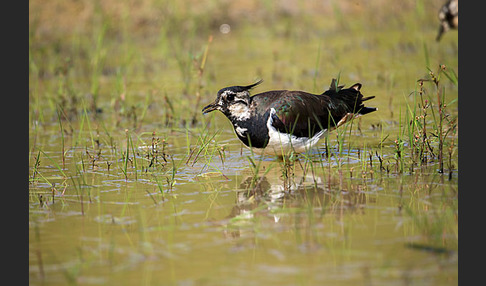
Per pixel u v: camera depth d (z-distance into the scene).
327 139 14.45
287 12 28.44
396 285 8.43
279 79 19.89
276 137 13.39
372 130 15.47
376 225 10.22
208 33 26.38
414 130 14.30
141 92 19.27
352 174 12.60
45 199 11.70
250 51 23.88
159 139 15.05
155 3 27.75
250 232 10.13
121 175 12.98
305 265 9.02
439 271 8.76
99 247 9.74
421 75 19.64
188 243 9.80
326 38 25.34
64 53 23.45
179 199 11.60
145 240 9.93
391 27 26.59
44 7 27.39
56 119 17.31
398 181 12.14
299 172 12.90
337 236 9.86
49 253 9.59
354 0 29.20
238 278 8.72
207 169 13.23
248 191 11.95
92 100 18.41
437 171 12.60
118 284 8.66
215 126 16.30
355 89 14.84
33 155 14.39
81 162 13.84
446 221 10.31
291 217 10.65
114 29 26.03
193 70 18.34
